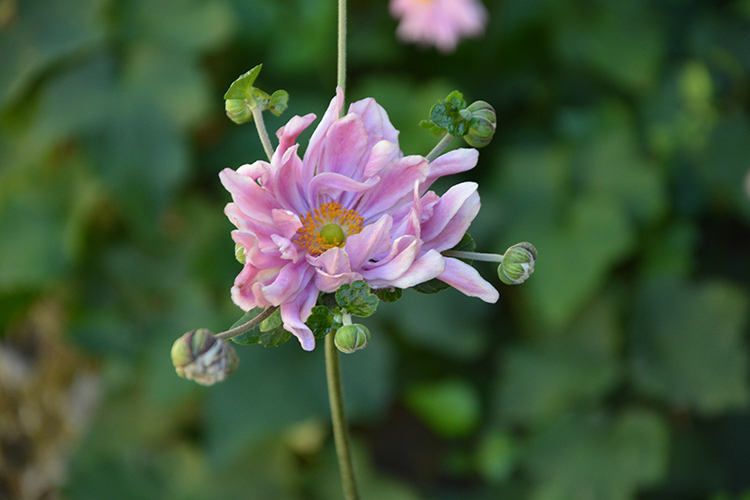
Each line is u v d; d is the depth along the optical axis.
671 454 1.08
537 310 1.08
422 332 1.02
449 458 1.14
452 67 1.23
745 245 1.29
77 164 1.05
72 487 0.98
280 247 0.62
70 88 1.01
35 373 1.17
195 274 1.03
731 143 1.15
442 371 1.12
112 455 1.00
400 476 1.16
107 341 1.01
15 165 1.04
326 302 0.63
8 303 1.06
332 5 1.12
